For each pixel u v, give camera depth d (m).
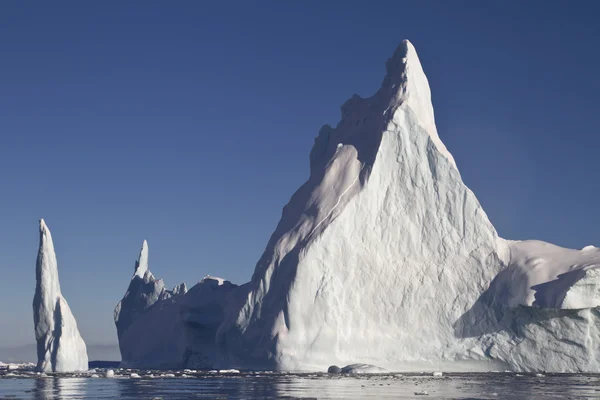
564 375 104.50
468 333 118.94
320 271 118.69
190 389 73.50
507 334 117.00
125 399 61.22
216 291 149.88
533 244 125.62
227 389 73.19
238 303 132.00
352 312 118.94
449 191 125.31
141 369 145.00
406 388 74.81
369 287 121.06
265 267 122.94
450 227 124.31
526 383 84.06
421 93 134.62
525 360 114.69
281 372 112.44
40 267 105.44
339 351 116.19
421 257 123.56
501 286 119.50
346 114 145.12
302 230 124.06
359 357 117.06
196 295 148.50
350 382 85.31
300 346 114.94
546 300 112.50
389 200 125.50
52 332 105.56
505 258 122.88
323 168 133.00
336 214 122.00
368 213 123.81
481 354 116.56
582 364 112.06
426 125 130.62
